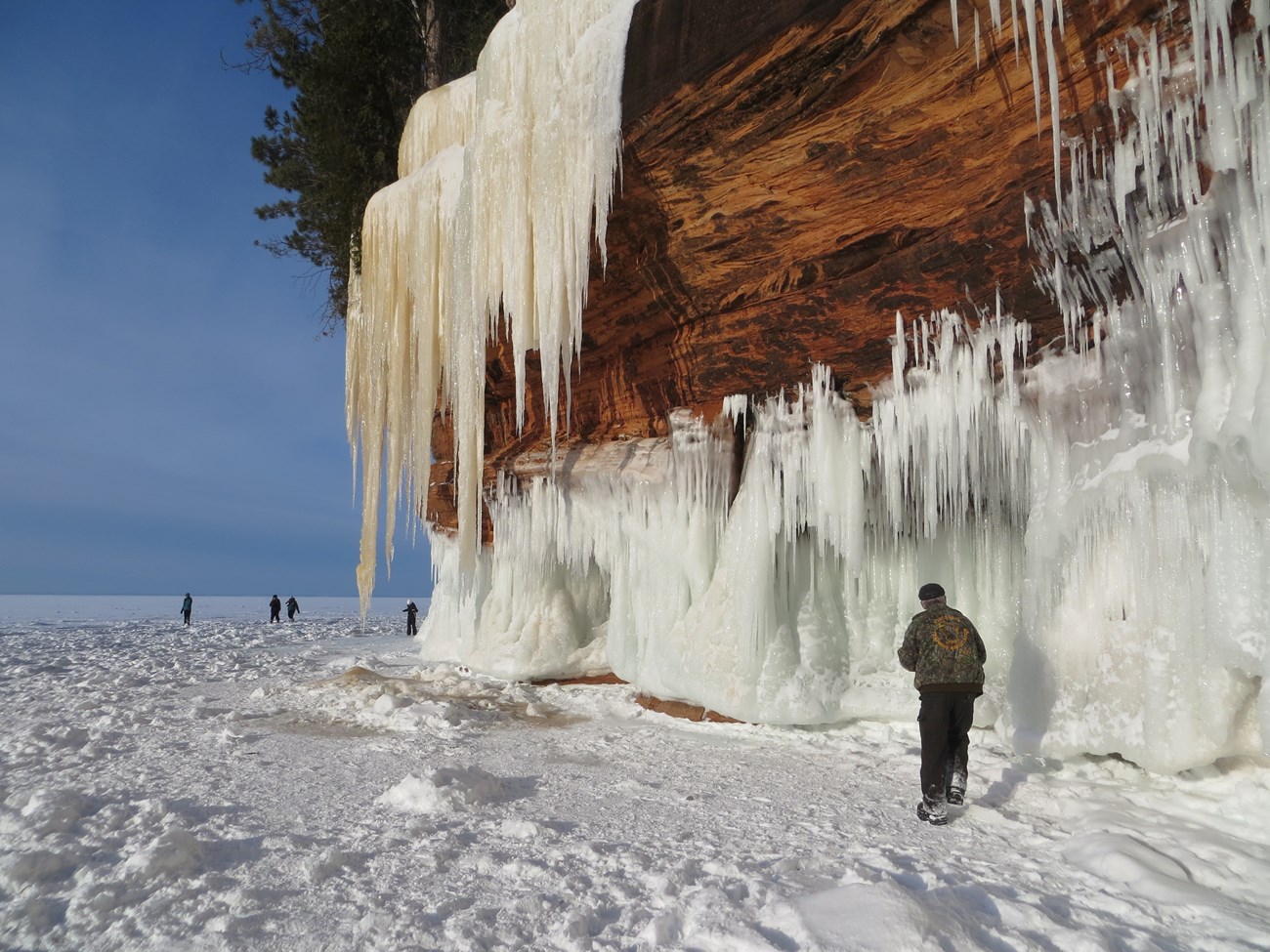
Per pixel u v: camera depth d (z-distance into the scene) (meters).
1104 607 5.05
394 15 16.42
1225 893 3.10
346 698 8.64
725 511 7.85
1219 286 4.24
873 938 2.50
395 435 10.37
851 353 6.37
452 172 9.45
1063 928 2.65
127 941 2.61
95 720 7.48
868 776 5.20
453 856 3.44
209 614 57.31
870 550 7.28
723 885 3.11
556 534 9.91
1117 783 4.70
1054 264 4.95
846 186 5.40
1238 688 4.31
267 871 3.24
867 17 4.52
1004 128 4.59
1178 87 3.97
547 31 7.12
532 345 7.67
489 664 10.98
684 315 7.31
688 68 5.51
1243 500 4.17
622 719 7.99
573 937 2.61
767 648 7.11
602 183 6.38
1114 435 5.02
